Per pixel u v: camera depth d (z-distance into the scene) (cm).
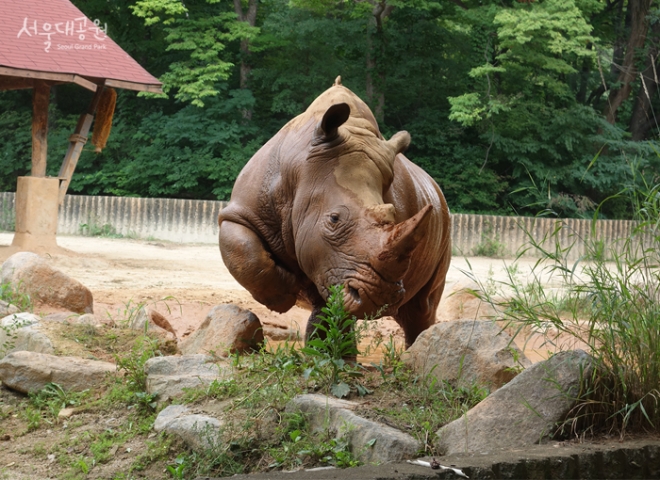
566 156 4188
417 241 604
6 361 690
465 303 1155
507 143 4081
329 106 713
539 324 596
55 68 2053
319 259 660
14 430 623
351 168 680
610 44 4447
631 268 580
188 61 4262
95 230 3297
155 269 2027
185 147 4222
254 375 627
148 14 4134
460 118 3875
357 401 573
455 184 4156
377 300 626
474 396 578
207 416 562
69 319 908
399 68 4294
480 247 3300
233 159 4141
